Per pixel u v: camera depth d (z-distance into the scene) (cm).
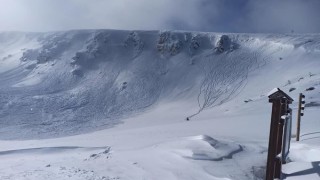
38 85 12356
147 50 14338
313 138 1988
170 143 1970
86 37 15600
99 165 1692
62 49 15025
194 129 3584
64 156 2322
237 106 6738
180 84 11662
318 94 5091
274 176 1072
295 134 2194
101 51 14350
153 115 9444
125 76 12612
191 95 10631
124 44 14775
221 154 1722
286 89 6406
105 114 9925
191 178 1430
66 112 9912
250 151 1844
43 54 14500
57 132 7781
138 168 1586
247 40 13912
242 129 3045
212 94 10275
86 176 1467
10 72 13925
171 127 4284
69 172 1559
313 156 1474
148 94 11262
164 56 13800
